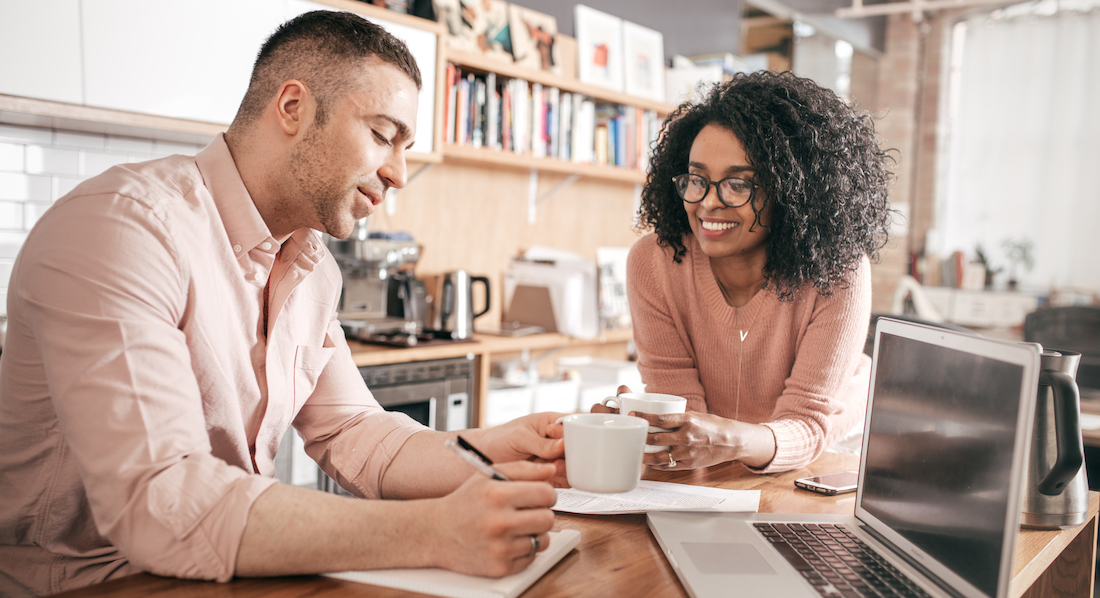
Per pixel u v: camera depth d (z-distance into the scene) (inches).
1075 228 256.2
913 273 276.2
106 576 38.3
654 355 64.1
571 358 155.2
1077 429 39.9
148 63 88.2
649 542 36.4
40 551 39.2
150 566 30.0
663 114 164.2
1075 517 41.6
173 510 29.9
